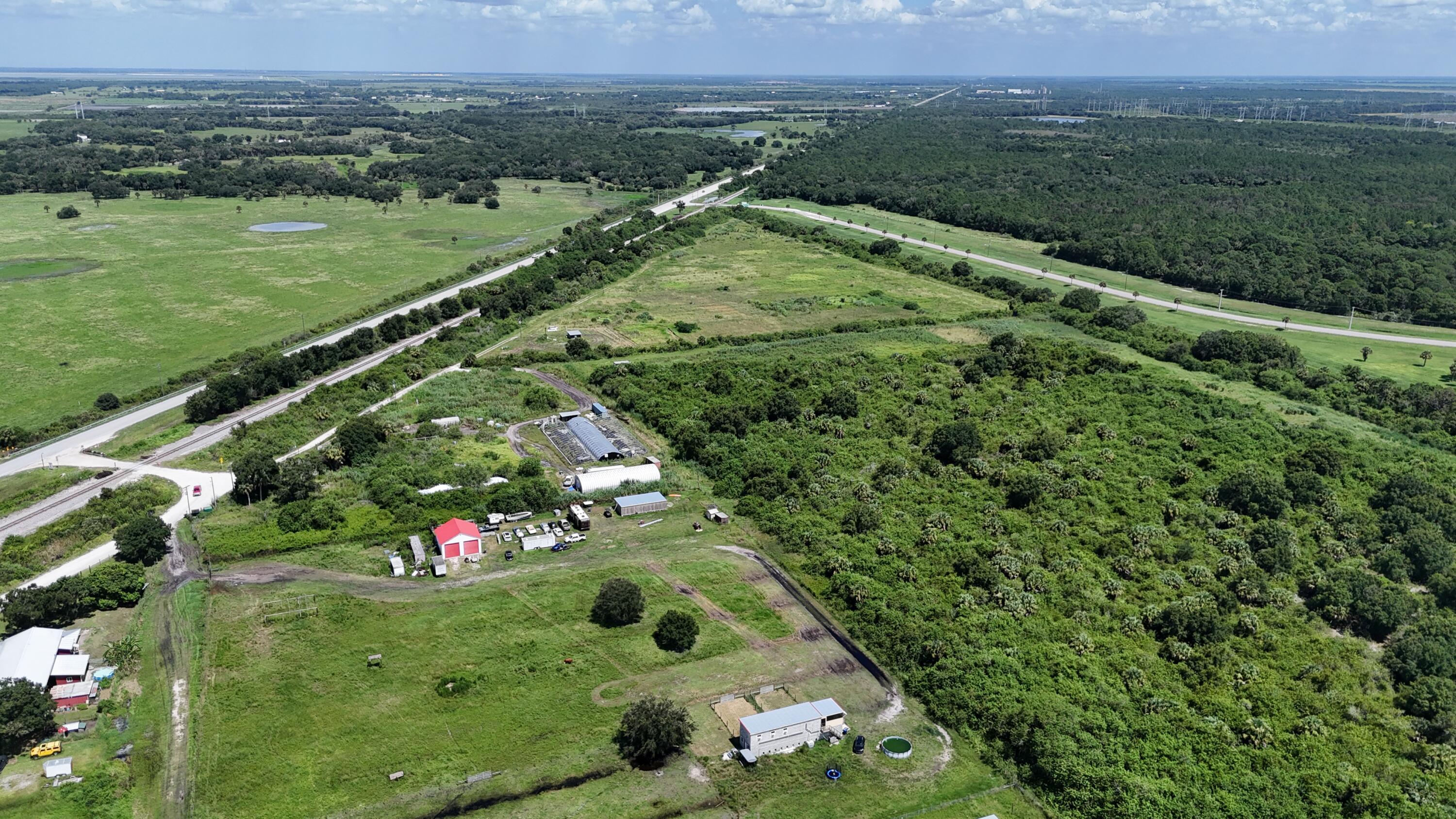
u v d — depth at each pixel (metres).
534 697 79.38
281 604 92.19
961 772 72.25
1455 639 83.88
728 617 92.31
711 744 74.31
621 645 87.00
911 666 84.19
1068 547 103.31
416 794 68.38
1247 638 86.81
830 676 83.62
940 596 94.75
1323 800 67.00
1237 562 98.81
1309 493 109.75
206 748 72.44
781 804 68.44
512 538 107.69
